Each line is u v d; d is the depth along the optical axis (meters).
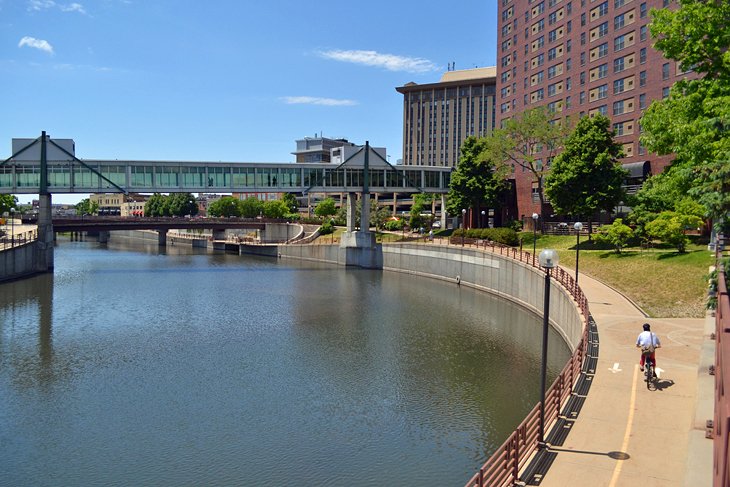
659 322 34.78
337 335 47.88
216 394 33.34
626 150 79.50
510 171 90.00
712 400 17.88
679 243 49.56
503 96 110.69
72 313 57.47
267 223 144.75
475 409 30.56
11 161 88.38
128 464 24.88
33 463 24.94
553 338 45.84
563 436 18.19
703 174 22.48
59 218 116.69
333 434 27.70
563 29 92.56
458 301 65.19
